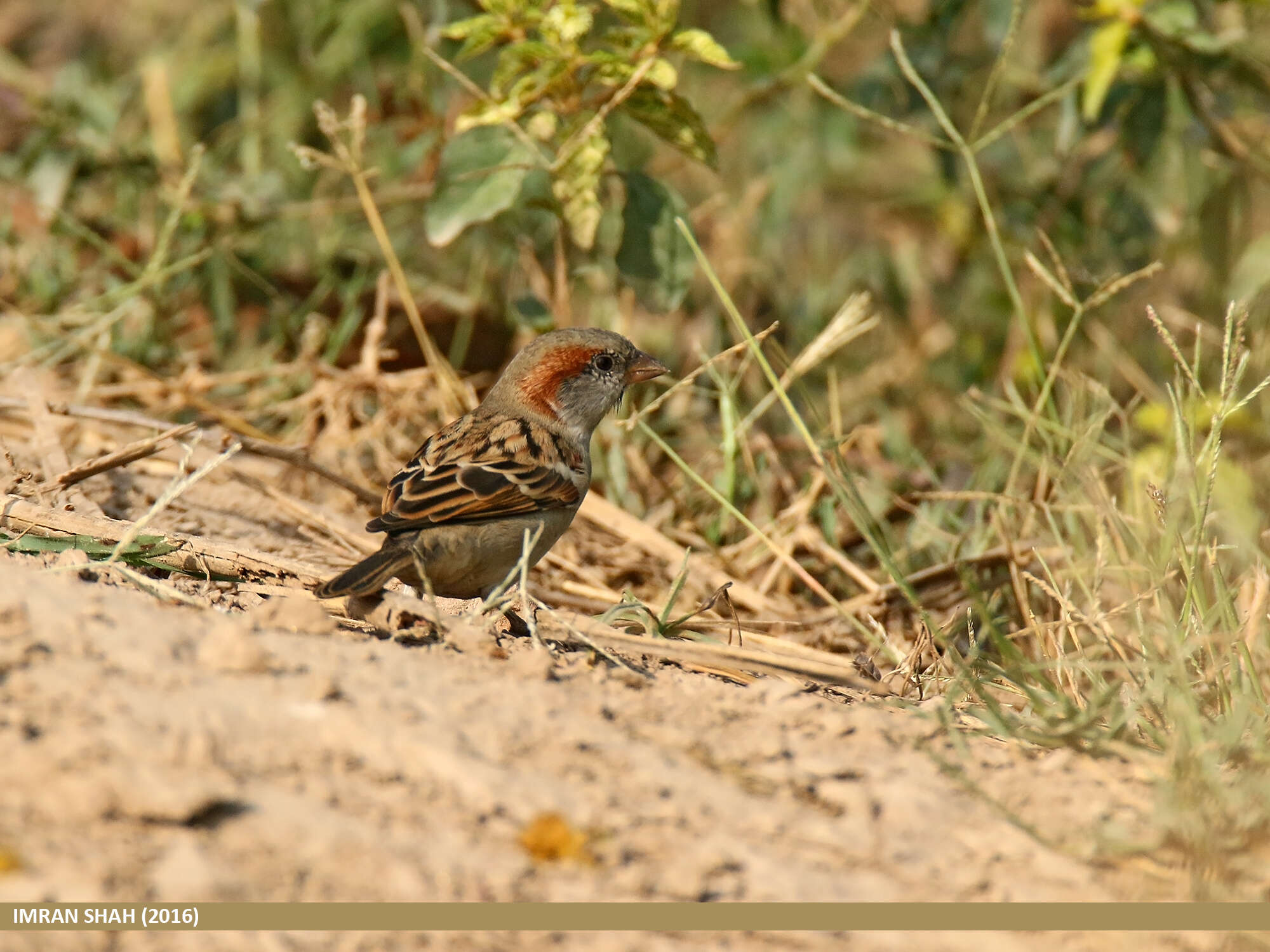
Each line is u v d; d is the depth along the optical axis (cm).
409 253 1445
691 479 1200
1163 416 1117
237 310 1414
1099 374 1338
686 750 629
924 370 1447
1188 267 1416
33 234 1412
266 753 552
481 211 1121
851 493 985
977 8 1530
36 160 1388
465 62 1394
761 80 1435
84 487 1039
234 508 1059
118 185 1456
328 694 602
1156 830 591
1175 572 870
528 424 979
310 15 1580
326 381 1246
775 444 1278
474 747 586
